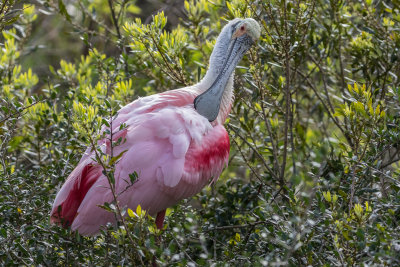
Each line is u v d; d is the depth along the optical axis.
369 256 8.37
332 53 14.59
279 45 12.08
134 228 8.62
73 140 11.09
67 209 10.20
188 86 12.19
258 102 13.14
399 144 10.66
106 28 15.28
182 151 10.45
